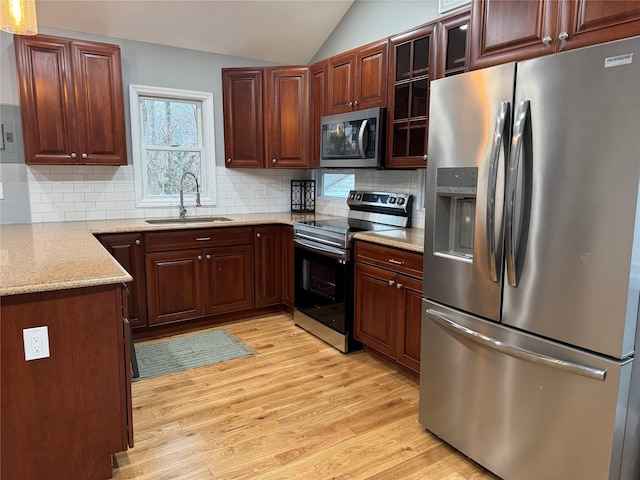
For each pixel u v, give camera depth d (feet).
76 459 5.75
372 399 8.25
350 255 10.02
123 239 10.42
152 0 10.94
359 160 10.50
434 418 7.02
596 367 4.83
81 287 5.46
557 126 4.92
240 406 7.96
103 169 11.96
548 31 5.67
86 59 10.49
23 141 10.70
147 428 7.25
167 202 13.00
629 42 4.29
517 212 5.36
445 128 6.35
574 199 4.84
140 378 9.00
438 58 8.65
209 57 13.10
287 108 12.75
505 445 5.91
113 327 5.77
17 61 9.83
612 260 4.60
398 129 9.78
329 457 6.57
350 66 10.94
